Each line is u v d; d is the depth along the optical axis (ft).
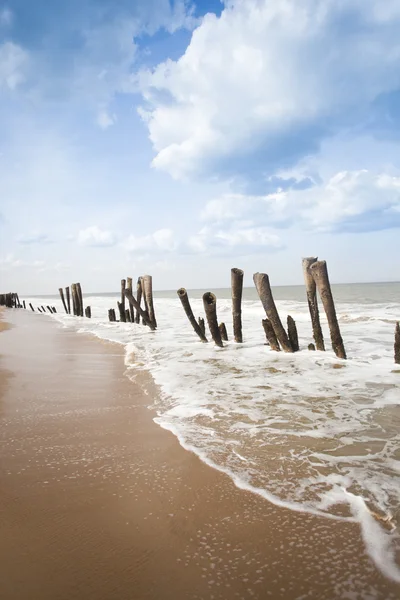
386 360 23.02
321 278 23.22
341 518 6.71
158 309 86.94
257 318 56.03
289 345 25.89
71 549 5.86
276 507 7.07
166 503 7.20
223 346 29.48
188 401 14.42
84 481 8.07
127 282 56.95
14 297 142.61
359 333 36.81
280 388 16.48
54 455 9.43
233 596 4.95
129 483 7.98
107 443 10.22
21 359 23.76
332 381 17.79
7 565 5.49
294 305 80.28
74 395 15.24
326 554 5.75
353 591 5.04
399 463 9.05
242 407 13.64
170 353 26.71
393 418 12.39
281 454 9.55
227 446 10.03
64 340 34.32
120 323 55.47
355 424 11.85
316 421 12.14
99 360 23.53
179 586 5.12
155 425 11.68
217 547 5.92
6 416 12.57
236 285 30.42
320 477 8.31
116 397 14.92
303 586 5.12
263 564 5.55
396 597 4.93
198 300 124.77
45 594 4.93
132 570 5.42
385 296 108.06
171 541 6.07
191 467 8.75
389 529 6.39
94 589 5.04
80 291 75.00
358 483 8.04
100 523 6.54
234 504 7.16
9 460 9.15
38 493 7.57
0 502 7.25
